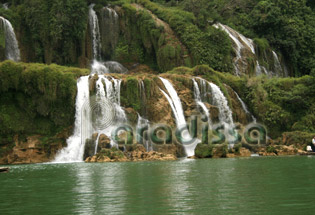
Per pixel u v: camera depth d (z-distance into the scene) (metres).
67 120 36.00
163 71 54.97
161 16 59.84
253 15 69.12
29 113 35.31
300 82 48.25
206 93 42.97
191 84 42.50
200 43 54.81
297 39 68.31
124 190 14.09
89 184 15.85
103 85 37.53
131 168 22.77
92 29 56.09
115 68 56.44
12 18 52.06
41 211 10.91
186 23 57.25
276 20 67.38
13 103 35.38
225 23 65.31
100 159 30.69
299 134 39.00
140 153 31.98
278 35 68.00
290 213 10.16
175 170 20.88
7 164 32.72
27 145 34.25
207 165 23.77
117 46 57.47
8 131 34.38
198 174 18.62
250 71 57.72
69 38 53.16
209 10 62.75
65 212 10.73
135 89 37.88
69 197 12.94
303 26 70.06
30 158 33.78
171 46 54.44
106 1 58.88
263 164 23.75
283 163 24.25
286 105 45.94
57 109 35.84
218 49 55.47
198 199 12.19
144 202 11.87
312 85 46.53
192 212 10.45
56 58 53.06
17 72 35.03
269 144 41.59
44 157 34.19
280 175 17.75
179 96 41.06
